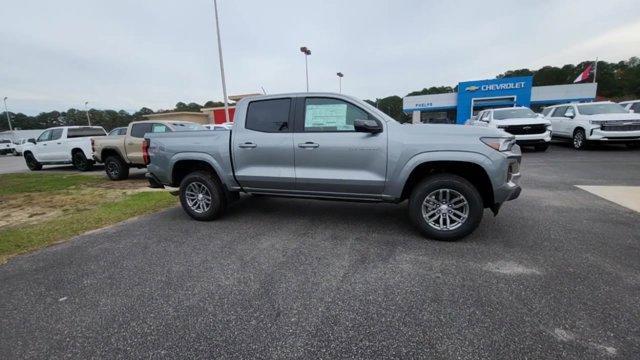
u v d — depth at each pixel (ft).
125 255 13.12
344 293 9.77
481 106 93.97
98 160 34.50
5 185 31.89
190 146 17.08
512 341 7.52
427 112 120.88
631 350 7.13
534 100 111.96
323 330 8.16
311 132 14.79
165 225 16.96
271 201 21.06
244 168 16.17
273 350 7.54
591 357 6.97
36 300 10.02
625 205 17.56
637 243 12.60
